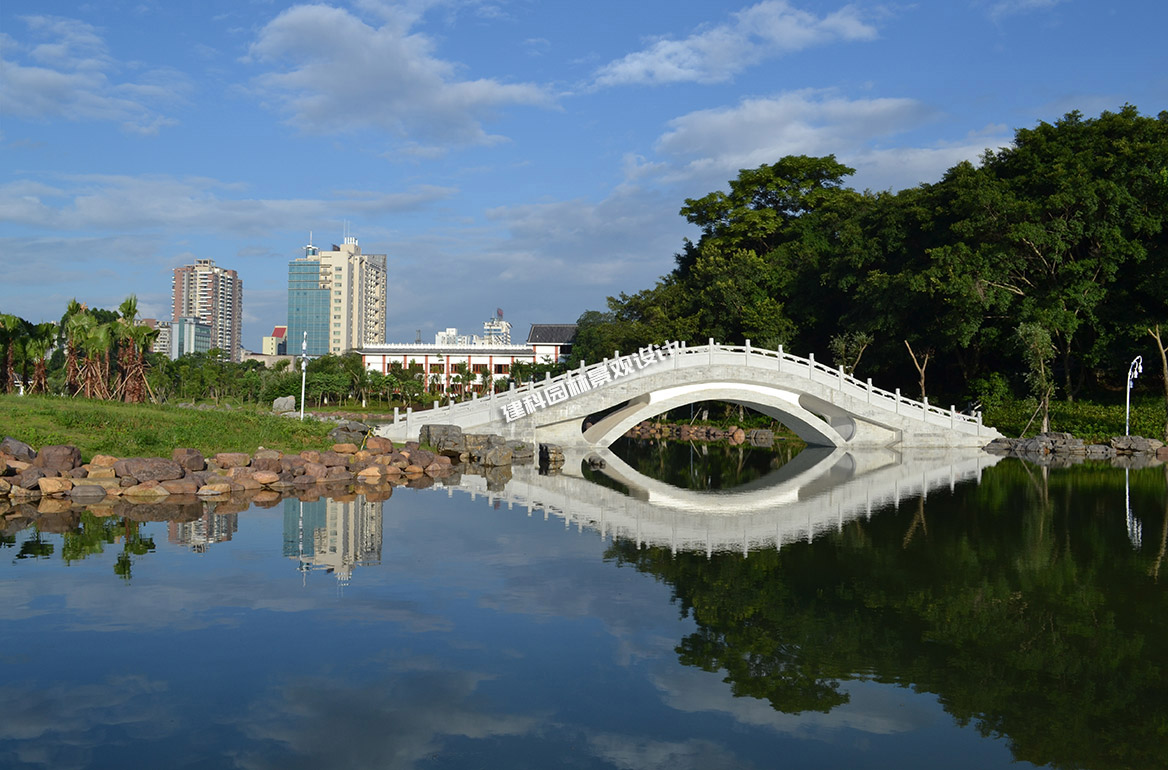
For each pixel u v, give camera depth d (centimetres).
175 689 799
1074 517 1953
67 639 940
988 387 5044
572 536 1642
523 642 952
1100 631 1009
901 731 726
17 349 3909
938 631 1009
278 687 806
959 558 1448
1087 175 4447
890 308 4934
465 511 1964
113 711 746
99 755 657
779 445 4897
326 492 2297
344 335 16638
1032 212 4431
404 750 673
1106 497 2345
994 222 4475
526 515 1919
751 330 5697
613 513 1988
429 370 11281
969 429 4406
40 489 2053
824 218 5975
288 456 2609
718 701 789
